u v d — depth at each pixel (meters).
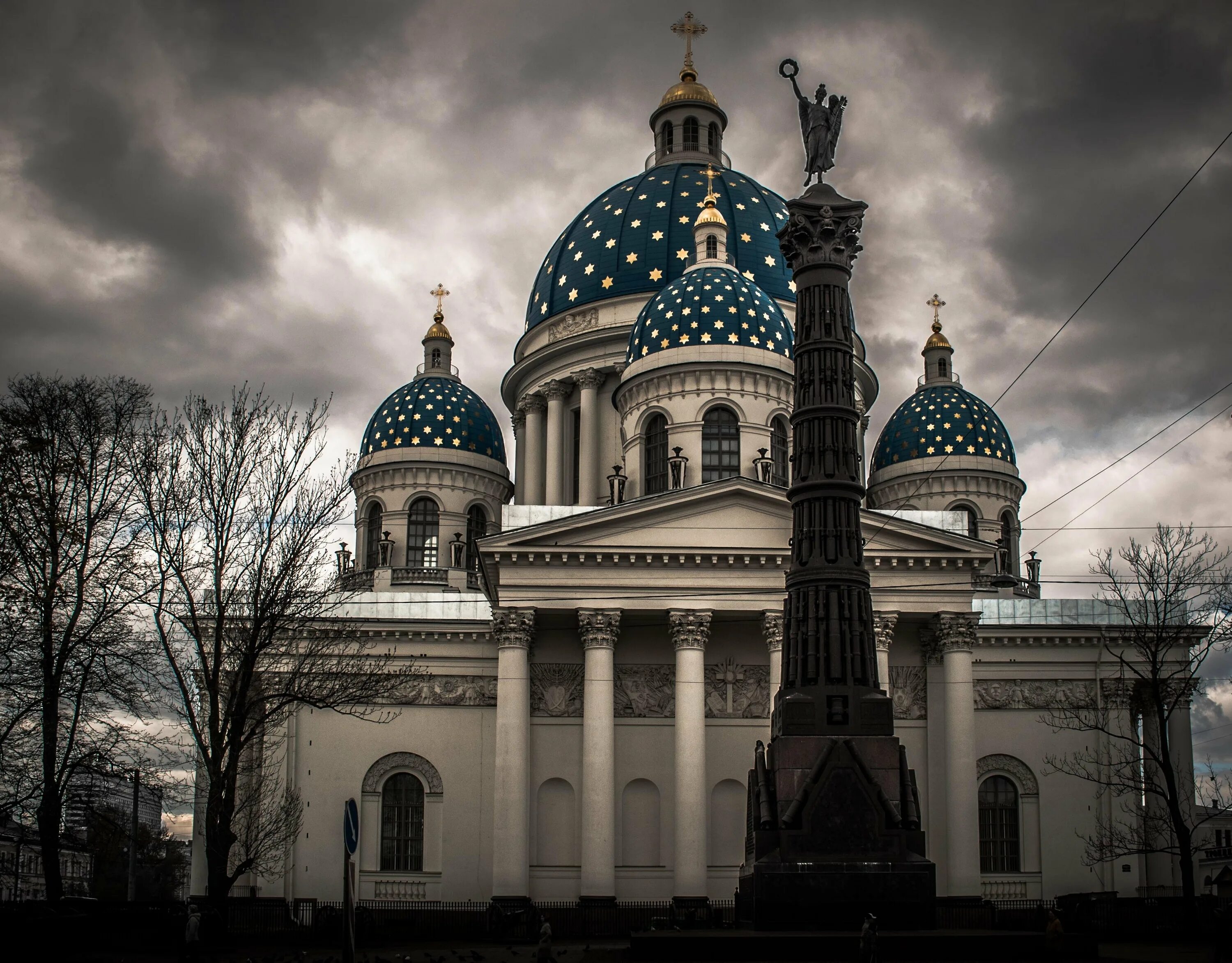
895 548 59.38
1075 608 67.62
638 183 86.12
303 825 63.41
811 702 34.38
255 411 46.56
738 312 69.62
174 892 116.94
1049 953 32.81
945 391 85.50
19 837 47.88
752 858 35.72
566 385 81.38
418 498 80.19
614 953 40.50
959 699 58.88
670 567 59.06
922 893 33.19
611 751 57.91
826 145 38.97
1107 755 65.12
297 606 47.75
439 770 64.25
